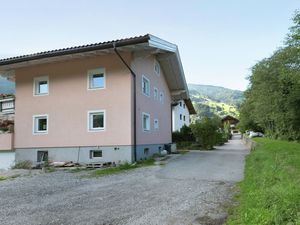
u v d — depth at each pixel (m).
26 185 10.47
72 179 11.46
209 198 7.43
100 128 16.27
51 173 13.63
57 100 17.27
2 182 11.43
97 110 16.31
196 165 14.04
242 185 8.62
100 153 16.23
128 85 15.84
